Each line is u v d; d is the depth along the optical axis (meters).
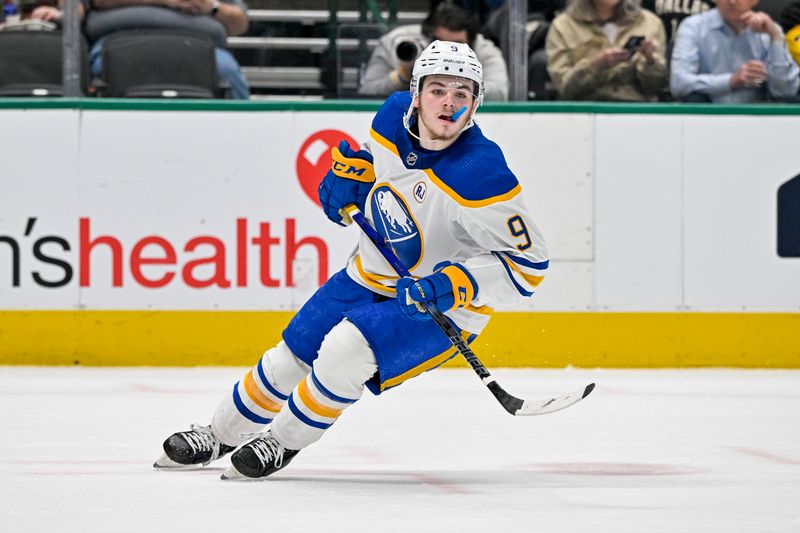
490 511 9.74
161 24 26.19
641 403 19.11
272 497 10.41
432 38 25.86
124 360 24.72
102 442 14.38
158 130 24.80
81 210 24.69
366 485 11.21
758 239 25.52
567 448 14.18
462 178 11.20
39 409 17.80
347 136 25.03
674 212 25.38
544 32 26.55
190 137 24.83
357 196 12.45
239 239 24.88
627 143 25.31
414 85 11.23
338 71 26.67
